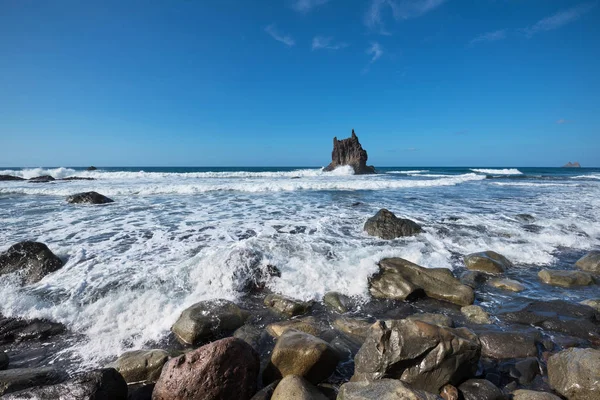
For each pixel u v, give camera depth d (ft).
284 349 11.79
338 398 10.28
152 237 27.50
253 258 20.48
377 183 75.36
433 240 27.99
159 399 10.46
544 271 21.30
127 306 16.25
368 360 11.54
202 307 15.49
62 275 19.17
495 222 34.30
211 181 81.41
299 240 26.45
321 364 11.70
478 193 61.77
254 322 15.84
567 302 17.13
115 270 19.84
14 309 15.75
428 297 18.71
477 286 19.97
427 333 11.37
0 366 12.33
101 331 14.87
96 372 10.44
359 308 17.43
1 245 24.43
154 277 18.72
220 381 10.32
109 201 46.88
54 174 99.55
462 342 11.26
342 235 28.99
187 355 10.78
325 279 19.63
